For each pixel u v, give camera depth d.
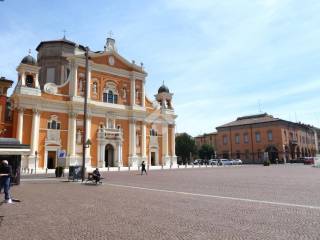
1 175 12.77
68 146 48.34
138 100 58.47
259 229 7.65
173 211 10.31
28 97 45.00
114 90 55.38
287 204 11.44
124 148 55.38
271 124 86.44
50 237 7.19
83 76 51.72
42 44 57.59
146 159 57.62
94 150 51.31
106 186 20.22
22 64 45.38
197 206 11.29
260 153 87.94
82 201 13.01
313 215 9.29
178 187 18.80
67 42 57.88
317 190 15.68
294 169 43.50
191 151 91.62
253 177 26.83
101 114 52.88
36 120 45.66
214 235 7.14
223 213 9.84
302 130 100.81
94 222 8.74
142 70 59.56
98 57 54.16
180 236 7.09
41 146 46.19
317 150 111.94
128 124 56.53
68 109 49.50
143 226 8.16
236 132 94.56
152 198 13.69
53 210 10.78
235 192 15.56
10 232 7.69
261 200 12.57
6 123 44.62
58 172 31.14
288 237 6.88
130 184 21.58
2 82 50.81
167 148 61.91
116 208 11.08
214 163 77.75
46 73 56.31
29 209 11.03
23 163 43.75
